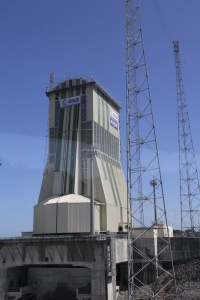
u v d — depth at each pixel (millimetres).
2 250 74188
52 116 104062
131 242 61844
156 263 65438
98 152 98375
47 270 79250
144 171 78000
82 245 68375
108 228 90062
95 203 86312
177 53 108750
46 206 86062
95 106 101250
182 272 70500
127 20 69500
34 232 86438
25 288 73750
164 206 57875
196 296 59344
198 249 81188
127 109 64188
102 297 64188
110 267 65688
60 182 94688
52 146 100625
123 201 104562
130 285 60000
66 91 104250
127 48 67875
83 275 76188
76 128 98812
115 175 105562
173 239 77688
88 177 94438
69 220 83125
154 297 59562
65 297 76062
